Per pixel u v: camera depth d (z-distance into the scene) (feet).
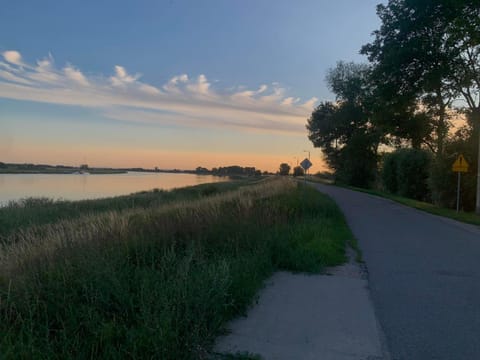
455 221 53.67
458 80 89.35
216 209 33.55
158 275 16.26
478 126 72.33
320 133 224.94
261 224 31.04
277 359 12.34
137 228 25.30
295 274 23.07
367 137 189.26
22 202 76.95
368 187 200.03
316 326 15.11
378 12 92.12
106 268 15.23
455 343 13.79
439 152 81.30
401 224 49.21
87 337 11.69
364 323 15.52
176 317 12.50
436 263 26.73
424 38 85.76
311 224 37.76
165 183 239.09
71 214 63.46
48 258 17.28
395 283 21.59
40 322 12.60
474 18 73.56
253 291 18.13
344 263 26.32
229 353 12.52
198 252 21.48
